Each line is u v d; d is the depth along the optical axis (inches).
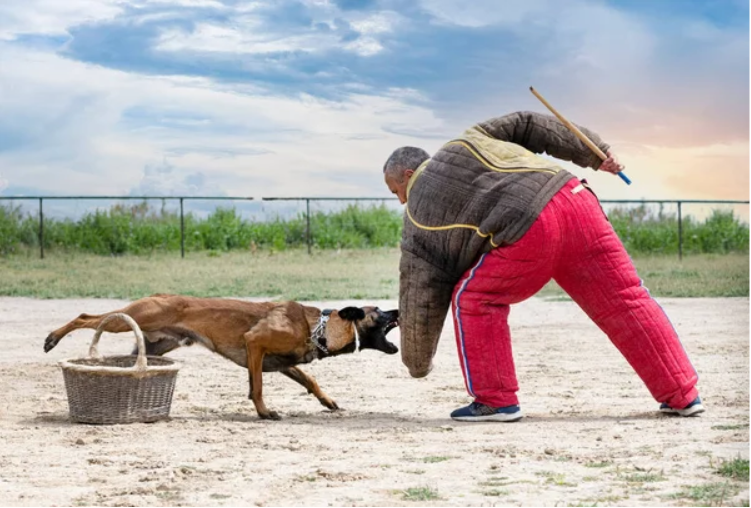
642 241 1261.1
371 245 1334.9
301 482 246.8
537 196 333.1
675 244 1258.6
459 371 477.1
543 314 729.0
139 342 333.7
